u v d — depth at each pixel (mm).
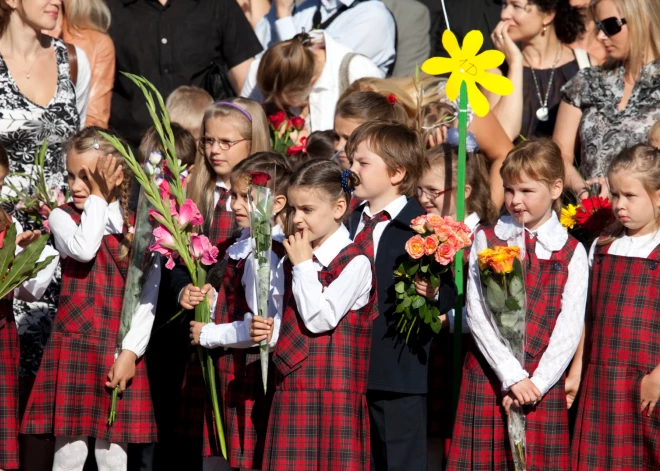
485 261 8414
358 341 8641
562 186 8977
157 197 9047
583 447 8852
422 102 11484
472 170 10164
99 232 9320
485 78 9258
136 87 13430
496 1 14125
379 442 9172
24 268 9195
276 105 12391
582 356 9195
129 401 9422
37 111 10906
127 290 9320
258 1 15750
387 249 9219
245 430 8984
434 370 9680
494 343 8508
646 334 8656
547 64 12375
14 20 10820
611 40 10727
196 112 12133
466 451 8656
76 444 9500
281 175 9352
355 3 13781
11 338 9523
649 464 8594
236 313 9188
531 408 8594
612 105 10812
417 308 8703
